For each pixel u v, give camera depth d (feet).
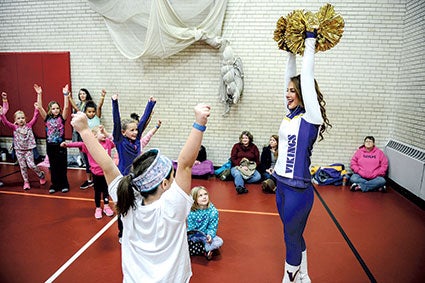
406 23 18.13
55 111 16.29
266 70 19.83
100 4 18.81
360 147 19.03
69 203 15.37
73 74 22.02
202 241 10.73
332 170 18.86
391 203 15.88
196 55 20.42
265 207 15.19
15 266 10.07
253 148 19.34
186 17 18.61
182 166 4.46
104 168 5.01
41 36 21.98
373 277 9.64
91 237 12.01
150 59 20.94
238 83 19.47
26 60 22.16
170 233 4.51
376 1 18.37
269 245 11.58
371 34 18.70
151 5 16.99
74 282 9.27
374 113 19.43
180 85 20.94
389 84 19.04
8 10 22.06
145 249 4.60
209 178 19.80
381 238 12.18
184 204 4.46
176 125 21.48
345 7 18.61
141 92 21.45
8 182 18.37
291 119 7.89
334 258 10.70
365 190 17.56
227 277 9.59
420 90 16.62
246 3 19.31
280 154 8.03
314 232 12.60
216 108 20.80
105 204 14.02
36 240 11.75
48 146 16.38
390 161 18.56
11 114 22.91
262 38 19.53
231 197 16.52
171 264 4.55
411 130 17.39
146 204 4.74
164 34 17.88
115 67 21.45
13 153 22.29
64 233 12.31
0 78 22.63
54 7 21.45
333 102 19.58
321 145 20.13
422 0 16.57
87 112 17.70
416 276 9.71
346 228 13.00
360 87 19.26
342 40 18.92
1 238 11.88
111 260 10.46
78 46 21.62
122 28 19.79
